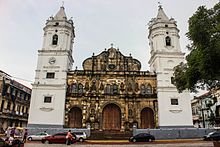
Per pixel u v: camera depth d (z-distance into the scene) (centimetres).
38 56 5316
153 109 5138
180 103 5031
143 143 3603
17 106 6084
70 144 3247
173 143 3534
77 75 5375
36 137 4131
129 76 5431
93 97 5203
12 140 2145
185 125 4862
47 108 4888
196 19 1809
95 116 5044
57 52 5347
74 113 5128
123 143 3609
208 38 1769
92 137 4438
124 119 5053
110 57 5716
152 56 5712
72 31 5897
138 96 5222
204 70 1859
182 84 2534
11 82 5678
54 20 5653
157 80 5238
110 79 5406
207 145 2997
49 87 5062
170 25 5709
